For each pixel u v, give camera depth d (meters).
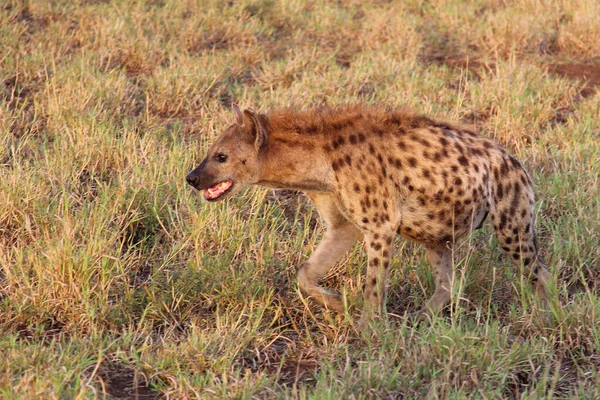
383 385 7.67
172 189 11.46
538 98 15.68
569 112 15.63
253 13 20.97
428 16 21.75
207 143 12.89
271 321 9.28
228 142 9.03
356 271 10.16
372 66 16.78
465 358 8.02
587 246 10.71
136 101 14.98
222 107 14.63
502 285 9.91
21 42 16.73
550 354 8.28
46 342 8.50
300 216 11.66
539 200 11.83
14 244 10.31
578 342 8.58
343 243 9.35
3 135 12.77
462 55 18.97
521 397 7.55
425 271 10.05
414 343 8.38
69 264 9.05
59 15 18.94
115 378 7.90
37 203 10.59
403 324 8.47
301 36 19.45
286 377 8.15
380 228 8.93
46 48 16.80
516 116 14.74
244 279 9.45
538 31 19.52
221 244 10.44
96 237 9.51
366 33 19.78
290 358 8.54
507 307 9.65
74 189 11.43
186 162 12.20
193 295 9.34
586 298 9.18
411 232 9.24
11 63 15.45
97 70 15.67
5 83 15.11
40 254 9.51
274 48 18.59
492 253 10.38
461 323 8.68
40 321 8.83
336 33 19.91
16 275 9.36
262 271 9.97
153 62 16.78
